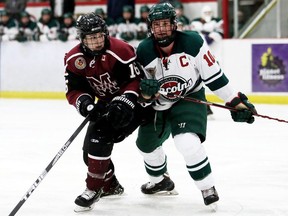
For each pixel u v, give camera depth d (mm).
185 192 10266
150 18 8516
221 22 24281
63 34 25641
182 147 8688
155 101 9078
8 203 9703
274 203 9500
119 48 8703
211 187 8867
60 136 16703
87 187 9070
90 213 9039
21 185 10992
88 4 30969
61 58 25922
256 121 18750
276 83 22828
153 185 9977
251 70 23188
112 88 8984
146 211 9109
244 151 14141
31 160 13383
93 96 9297
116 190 9922
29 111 22109
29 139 16219
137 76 8844
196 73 8992
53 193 10305
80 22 8391
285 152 13969
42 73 26297
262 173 11773
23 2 28531
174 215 8867
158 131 9312
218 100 23438
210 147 14727
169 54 8766
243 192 10242
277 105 22469
